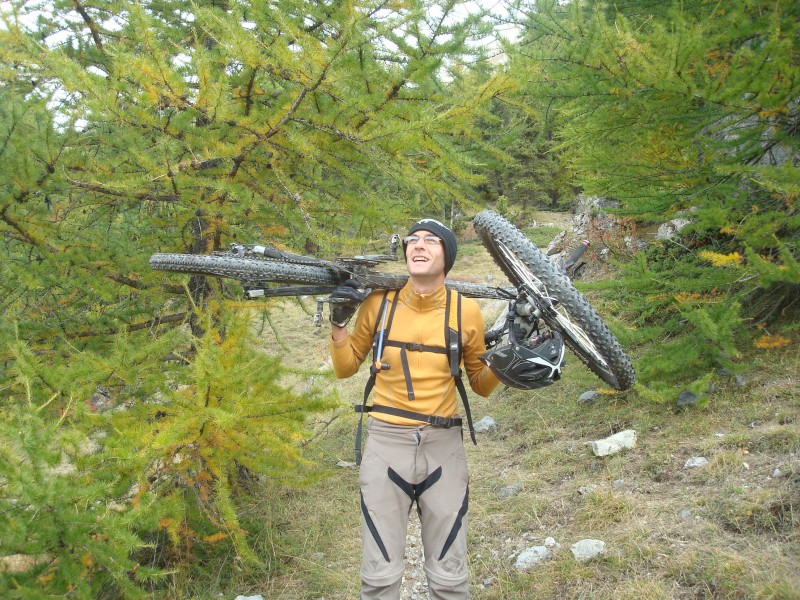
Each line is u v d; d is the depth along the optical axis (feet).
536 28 19.19
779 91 13.44
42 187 12.12
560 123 20.57
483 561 12.34
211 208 12.62
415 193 16.40
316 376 14.66
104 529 8.67
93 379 11.96
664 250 23.41
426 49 12.26
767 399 14.60
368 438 8.96
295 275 8.86
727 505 11.21
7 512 8.22
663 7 18.56
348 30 10.61
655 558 10.48
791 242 14.80
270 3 12.66
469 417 9.20
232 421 10.74
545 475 15.24
